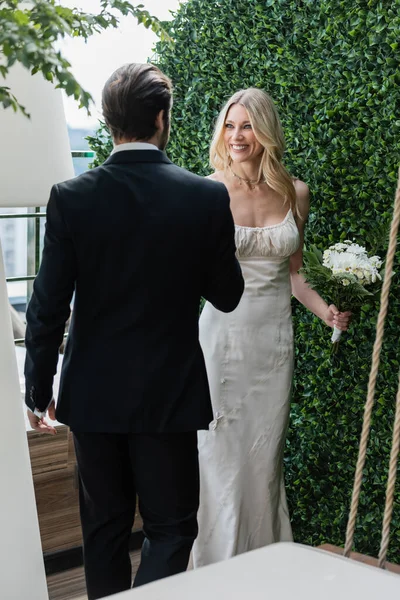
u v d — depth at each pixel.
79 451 2.10
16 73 1.84
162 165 2.02
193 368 2.04
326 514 3.10
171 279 1.98
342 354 2.98
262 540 2.88
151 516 2.13
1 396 1.95
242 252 2.74
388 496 1.47
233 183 2.83
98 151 3.89
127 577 2.21
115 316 1.99
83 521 2.18
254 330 2.76
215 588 1.00
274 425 2.82
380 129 2.74
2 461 1.95
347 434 2.98
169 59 3.63
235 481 2.79
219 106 3.40
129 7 1.72
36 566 2.01
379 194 2.77
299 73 3.03
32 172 1.88
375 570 1.05
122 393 1.99
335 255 2.67
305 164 3.02
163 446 2.05
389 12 2.65
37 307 1.99
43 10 1.41
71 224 1.93
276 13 3.07
